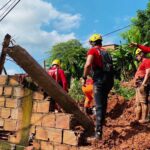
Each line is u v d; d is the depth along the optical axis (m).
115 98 7.41
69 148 5.79
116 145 5.37
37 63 5.88
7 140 7.00
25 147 6.54
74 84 9.95
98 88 5.42
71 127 5.92
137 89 6.33
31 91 6.77
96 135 5.46
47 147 6.20
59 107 6.54
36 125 6.51
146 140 5.28
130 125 6.00
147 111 6.18
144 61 6.32
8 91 7.20
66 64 24.80
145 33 22.23
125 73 18.75
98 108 5.43
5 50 5.82
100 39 5.57
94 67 5.43
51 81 5.89
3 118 7.19
